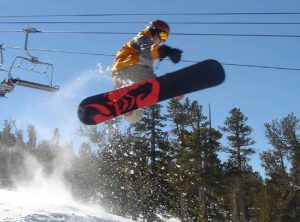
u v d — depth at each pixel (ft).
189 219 110.83
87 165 117.70
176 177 107.04
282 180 129.29
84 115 16.14
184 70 15.21
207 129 106.22
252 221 139.44
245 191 132.46
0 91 44.62
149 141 116.37
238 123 130.82
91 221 50.44
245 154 128.98
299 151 131.95
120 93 15.92
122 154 114.42
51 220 46.21
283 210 118.32
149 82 15.58
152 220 107.65
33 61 44.47
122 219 58.75
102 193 111.65
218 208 113.09
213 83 15.11
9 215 44.60
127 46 18.57
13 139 182.29
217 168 105.50
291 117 135.23
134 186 110.11
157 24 18.33
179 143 113.09
